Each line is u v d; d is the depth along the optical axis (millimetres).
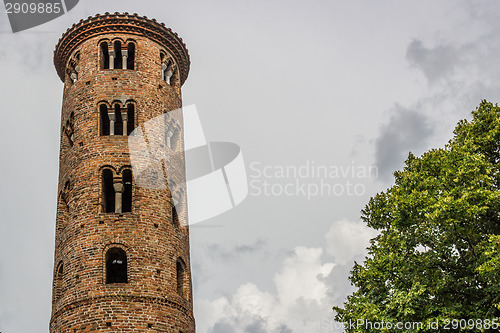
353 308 38781
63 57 55094
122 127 51562
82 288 43375
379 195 41250
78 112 50562
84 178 47438
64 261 45625
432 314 35344
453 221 35750
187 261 48344
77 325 42375
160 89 52438
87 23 53250
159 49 54594
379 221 40562
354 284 40719
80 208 46438
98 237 44938
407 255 37156
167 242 46531
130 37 53500
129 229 45375
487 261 34125
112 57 52562
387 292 37500
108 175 48531
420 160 41031
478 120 41719
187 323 45375
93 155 48062
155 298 43688
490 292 34938
